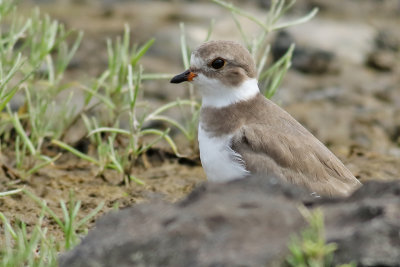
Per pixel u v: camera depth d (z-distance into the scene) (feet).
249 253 19.17
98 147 38.86
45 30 41.91
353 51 63.62
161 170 40.32
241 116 33.47
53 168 39.01
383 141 49.26
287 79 59.88
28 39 42.39
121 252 20.16
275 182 22.25
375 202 20.16
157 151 41.83
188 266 19.36
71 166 39.37
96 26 67.31
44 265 24.95
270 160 31.81
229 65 33.96
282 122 33.45
